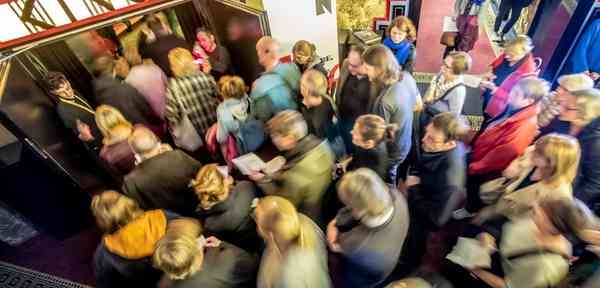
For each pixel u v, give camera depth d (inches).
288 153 105.0
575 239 94.0
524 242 99.9
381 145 105.4
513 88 94.7
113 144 97.6
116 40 80.6
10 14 69.4
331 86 102.3
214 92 96.7
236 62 93.3
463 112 106.7
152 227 102.0
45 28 73.5
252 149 106.3
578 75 86.7
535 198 96.4
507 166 100.5
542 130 95.3
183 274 99.2
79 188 110.7
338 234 106.7
